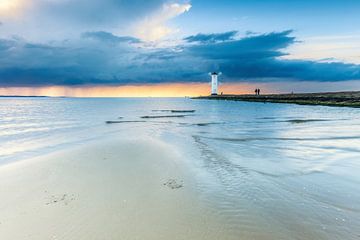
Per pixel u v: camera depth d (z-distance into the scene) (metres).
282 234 8.31
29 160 17.66
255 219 9.25
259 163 16.44
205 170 14.94
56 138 27.52
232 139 25.50
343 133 28.91
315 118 46.62
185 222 9.05
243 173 14.38
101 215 9.60
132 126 38.38
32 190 12.16
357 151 19.77
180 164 16.16
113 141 24.23
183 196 11.22
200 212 9.77
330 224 8.92
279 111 66.75
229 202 10.62
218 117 53.03
